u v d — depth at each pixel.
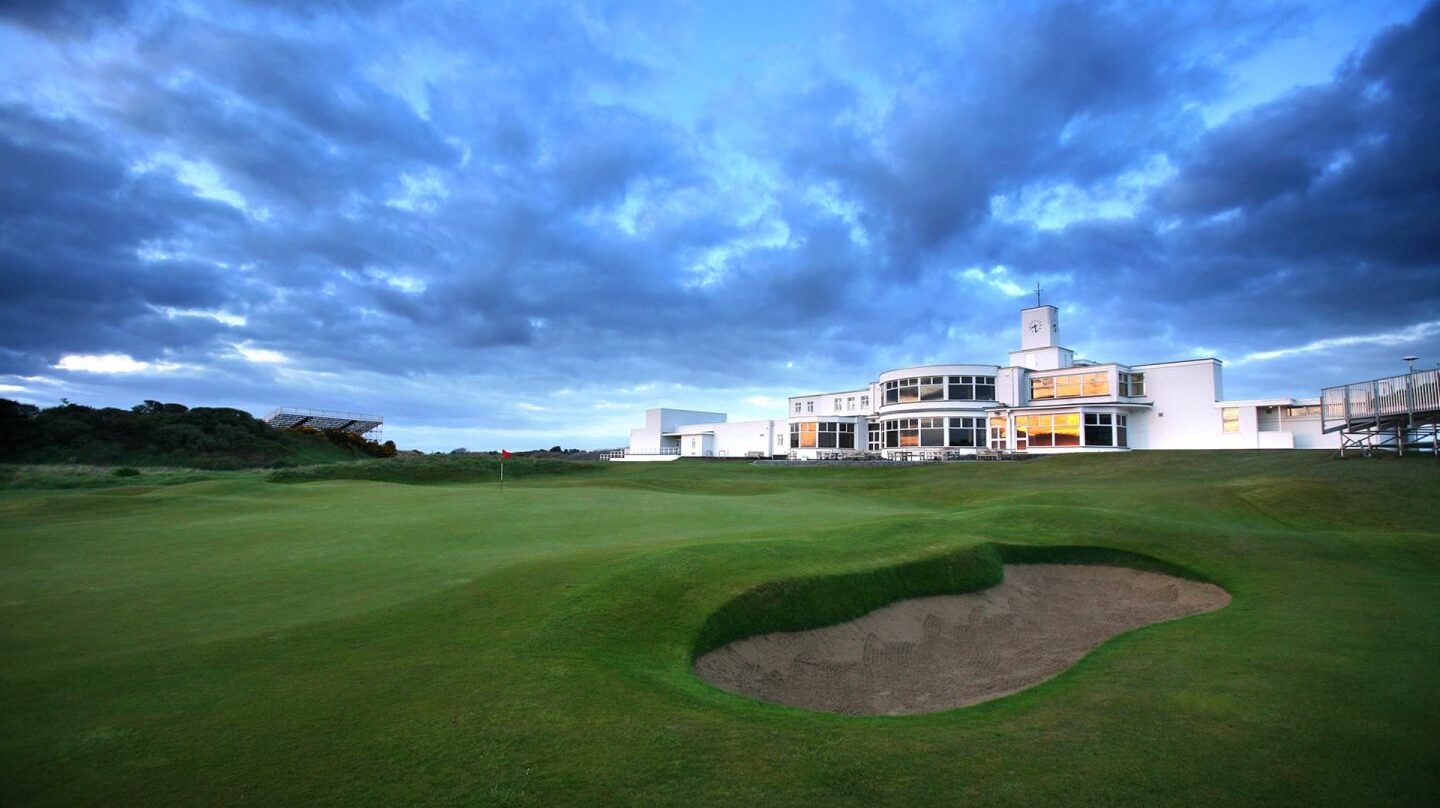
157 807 5.61
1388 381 32.06
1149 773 6.67
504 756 6.56
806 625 12.99
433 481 52.72
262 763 6.36
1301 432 45.75
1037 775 6.58
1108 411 50.69
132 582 13.97
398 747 6.70
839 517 24.06
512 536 19.47
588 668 9.00
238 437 89.56
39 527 22.22
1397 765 6.93
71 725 7.16
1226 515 25.64
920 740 7.39
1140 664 10.38
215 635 10.30
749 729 7.44
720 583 13.14
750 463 65.38
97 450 76.75
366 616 11.13
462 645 9.73
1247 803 6.15
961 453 56.00
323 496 32.16
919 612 14.80
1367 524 23.38
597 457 111.56
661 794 5.95
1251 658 10.46
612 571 13.29
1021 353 61.94
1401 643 11.16
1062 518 21.67
